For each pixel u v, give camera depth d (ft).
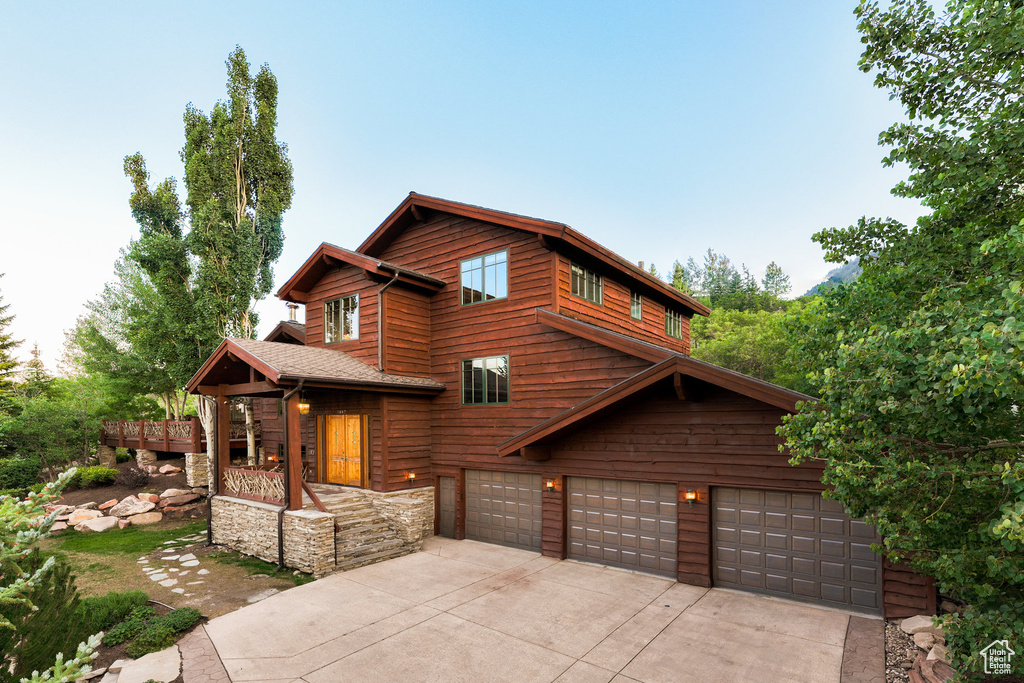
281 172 65.98
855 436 15.90
